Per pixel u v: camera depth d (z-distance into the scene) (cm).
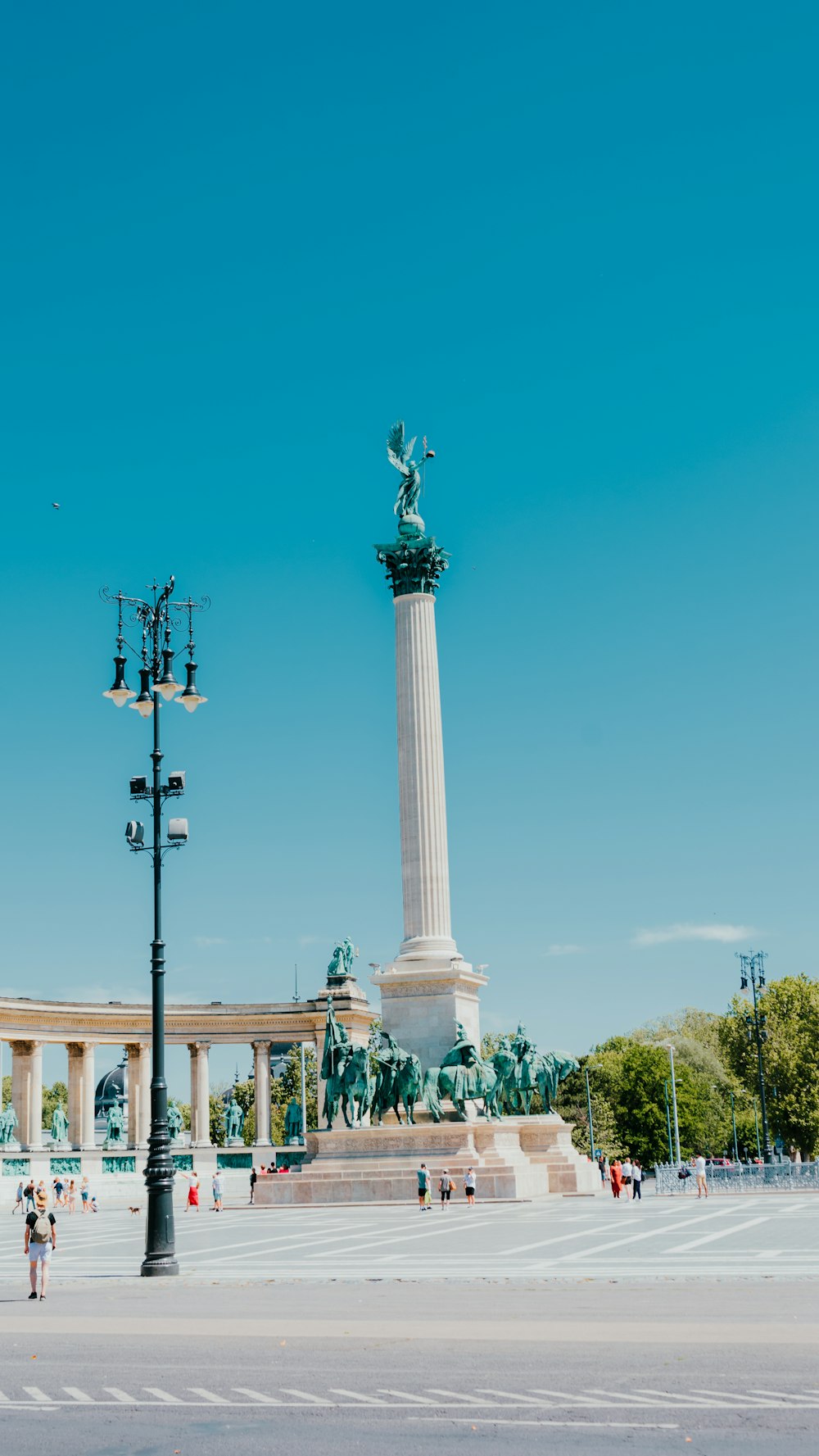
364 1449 1678
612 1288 3131
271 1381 2108
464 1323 2606
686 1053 16712
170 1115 11694
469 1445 1681
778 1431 1716
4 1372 2248
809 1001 15350
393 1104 7681
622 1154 15512
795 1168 9200
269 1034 12269
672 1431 1725
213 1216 7325
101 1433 1802
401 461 8925
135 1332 2641
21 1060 11525
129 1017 11988
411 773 8444
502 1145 7600
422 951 8212
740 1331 2406
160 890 4062
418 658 8556
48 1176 10431
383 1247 4484
